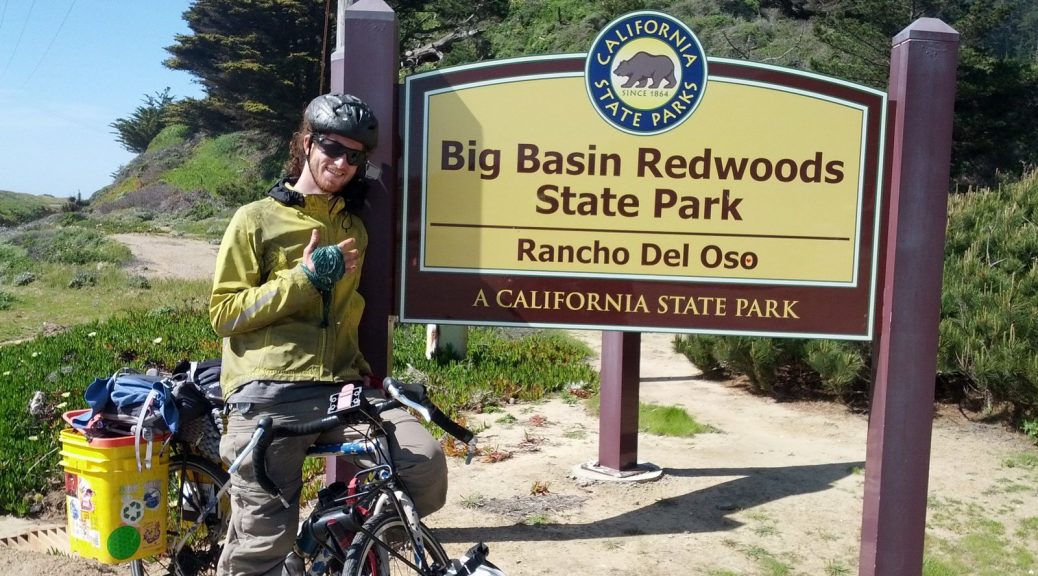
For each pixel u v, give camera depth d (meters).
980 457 6.14
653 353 10.67
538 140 3.70
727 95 3.68
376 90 3.60
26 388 7.27
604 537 4.52
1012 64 27.38
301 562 2.95
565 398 7.95
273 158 50.41
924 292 3.63
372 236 3.64
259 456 2.71
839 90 3.68
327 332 3.09
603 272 3.74
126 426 3.38
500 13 44.84
